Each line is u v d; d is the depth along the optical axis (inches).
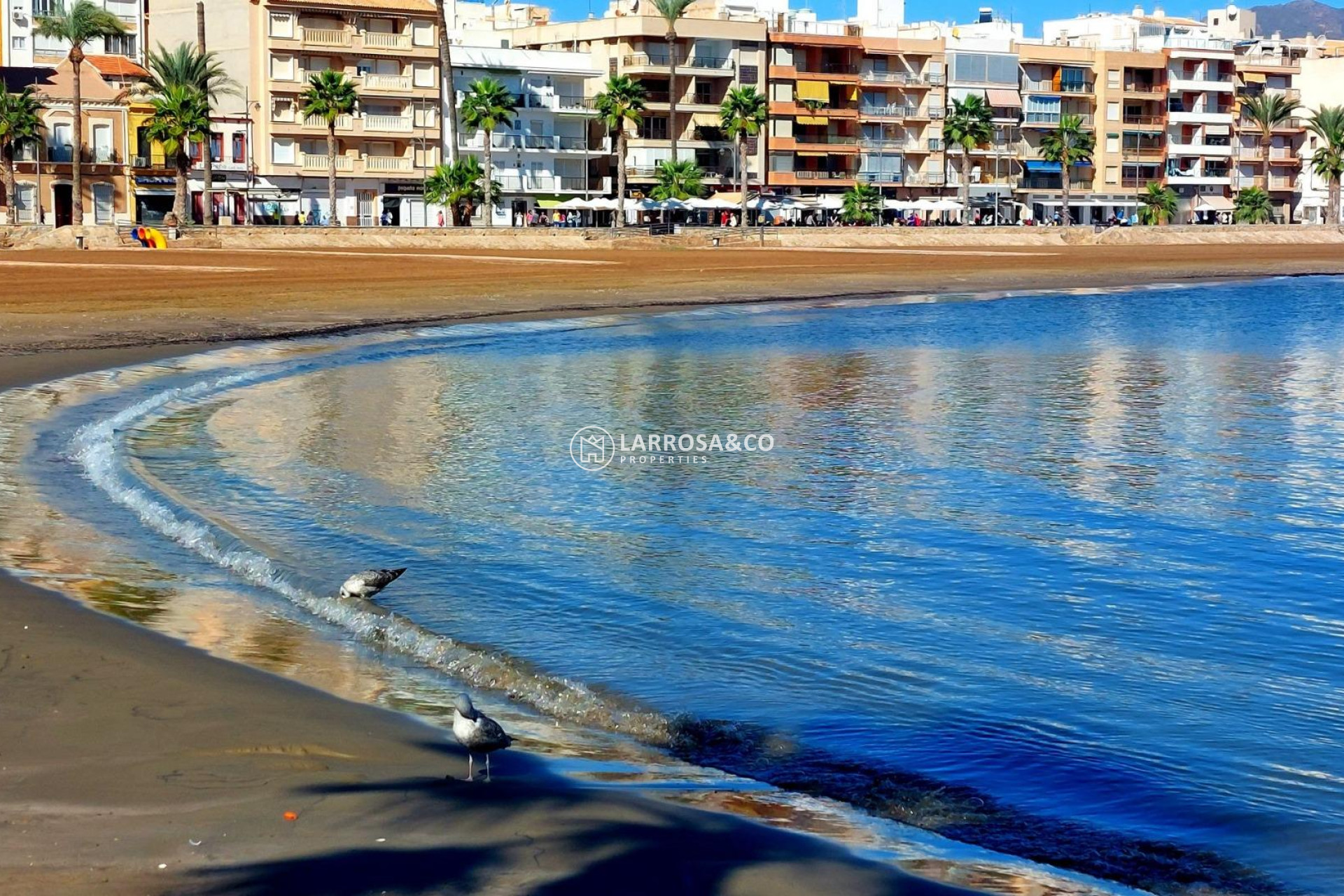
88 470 705.0
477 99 4097.0
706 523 616.1
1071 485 711.1
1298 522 627.8
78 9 3769.7
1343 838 290.4
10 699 341.7
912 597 496.1
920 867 263.4
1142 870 272.5
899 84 5172.2
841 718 363.6
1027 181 5492.1
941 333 1635.1
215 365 1202.6
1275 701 384.2
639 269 2637.8
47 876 239.3
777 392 1079.0
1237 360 1343.5
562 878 245.3
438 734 330.6
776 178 4995.1
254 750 309.6
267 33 4146.2
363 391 1059.9
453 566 530.0
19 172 3718.0
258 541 558.9
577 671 401.4
